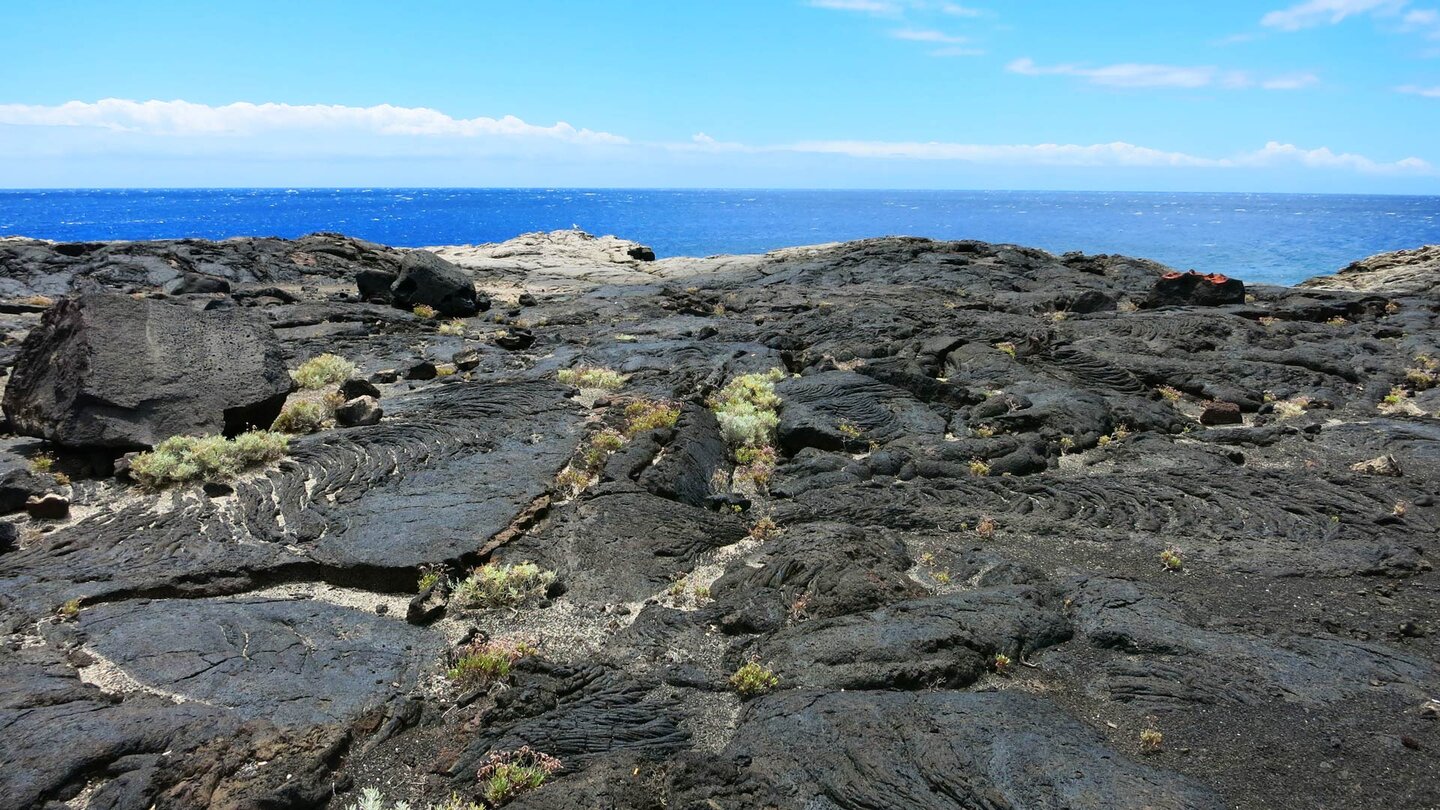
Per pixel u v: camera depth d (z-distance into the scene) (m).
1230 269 81.69
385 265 40.75
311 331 24.27
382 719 7.91
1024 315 29.88
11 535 10.85
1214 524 12.56
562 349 22.91
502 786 6.98
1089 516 12.91
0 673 8.01
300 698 8.02
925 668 8.58
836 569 10.73
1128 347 23.61
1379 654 8.98
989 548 11.90
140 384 13.91
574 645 9.31
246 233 138.12
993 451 15.72
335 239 41.56
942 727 7.67
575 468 14.01
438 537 11.26
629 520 12.14
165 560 10.59
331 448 14.47
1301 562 11.29
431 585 10.25
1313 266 83.62
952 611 9.68
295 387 18.48
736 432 16.09
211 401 14.45
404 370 20.42
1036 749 7.32
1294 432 16.88
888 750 7.36
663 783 7.12
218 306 25.44
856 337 24.23
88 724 7.26
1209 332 24.98
